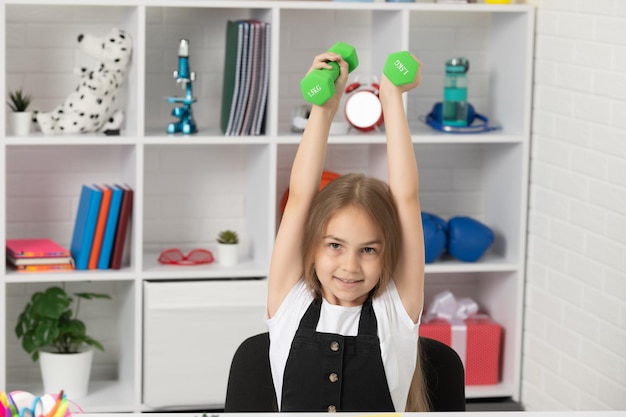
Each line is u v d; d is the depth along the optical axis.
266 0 3.95
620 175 3.62
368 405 2.19
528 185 4.25
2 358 3.89
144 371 4.05
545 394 4.16
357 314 2.20
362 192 2.14
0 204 3.82
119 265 4.02
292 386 2.21
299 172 2.20
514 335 4.33
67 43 4.21
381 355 2.18
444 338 4.32
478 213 4.67
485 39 4.55
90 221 3.97
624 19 3.58
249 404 2.43
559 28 4.00
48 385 4.10
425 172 4.62
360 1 4.12
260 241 4.20
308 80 2.12
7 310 4.30
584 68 3.83
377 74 4.38
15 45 4.16
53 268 3.98
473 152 4.63
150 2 3.83
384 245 2.15
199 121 4.36
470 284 4.69
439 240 4.25
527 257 4.29
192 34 4.30
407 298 2.23
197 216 4.42
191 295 4.02
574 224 3.92
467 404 4.29
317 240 2.16
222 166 4.42
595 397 3.80
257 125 4.05
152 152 4.35
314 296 2.23
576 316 3.92
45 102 4.22
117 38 3.97
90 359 4.13
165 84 4.31
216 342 4.06
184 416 2.00
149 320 4.00
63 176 4.29
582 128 3.86
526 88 4.18
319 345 2.19
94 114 3.97
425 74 4.53
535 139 4.20
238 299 4.06
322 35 4.41
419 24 4.50
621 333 3.63
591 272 3.82
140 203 3.96
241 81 3.99
